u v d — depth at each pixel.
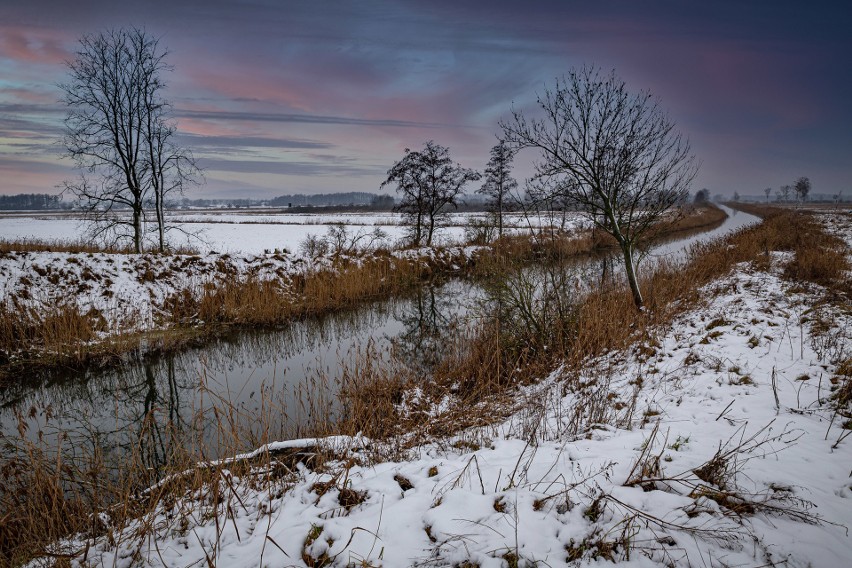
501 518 2.88
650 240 10.22
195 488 3.82
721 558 2.47
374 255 19.59
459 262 21.41
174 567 2.86
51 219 59.59
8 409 7.95
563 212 9.56
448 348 9.73
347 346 11.05
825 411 4.19
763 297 8.90
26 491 4.24
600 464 3.52
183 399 8.16
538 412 5.23
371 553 2.71
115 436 6.67
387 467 3.91
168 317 12.30
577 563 2.52
